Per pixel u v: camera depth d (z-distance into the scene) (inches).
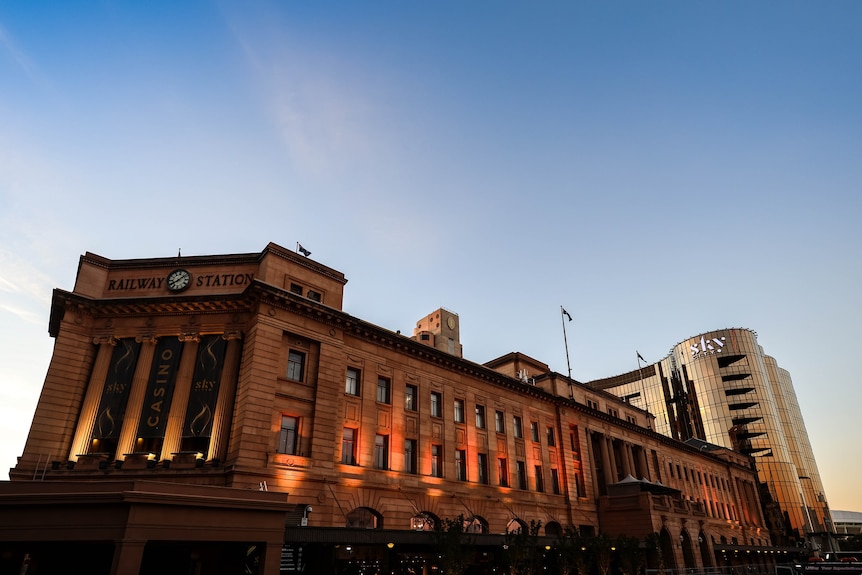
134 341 1373.0
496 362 2500.0
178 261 1471.5
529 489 1904.5
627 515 2078.0
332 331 1455.5
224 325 1368.1
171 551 1037.8
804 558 3718.0
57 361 1304.1
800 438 6363.2
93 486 783.7
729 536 3225.9
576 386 2443.4
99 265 1457.9
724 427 5196.9
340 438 1387.8
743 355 5428.2
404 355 1653.5
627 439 2568.9
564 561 1519.4
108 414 1284.4
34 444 1214.3
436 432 1657.2
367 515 1392.7
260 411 1230.3
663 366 6077.8
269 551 888.9
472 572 1515.7
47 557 976.9
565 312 2591.0
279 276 1429.6
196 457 1203.2
